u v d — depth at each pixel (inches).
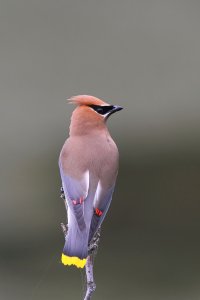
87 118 365.7
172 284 538.0
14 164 599.8
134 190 597.0
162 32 684.1
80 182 350.3
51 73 655.1
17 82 646.5
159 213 582.9
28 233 557.9
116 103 652.7
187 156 619.8
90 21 684.7
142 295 530.3
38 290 523.8
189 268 550.3
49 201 574.9
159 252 560.1
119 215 583.8
